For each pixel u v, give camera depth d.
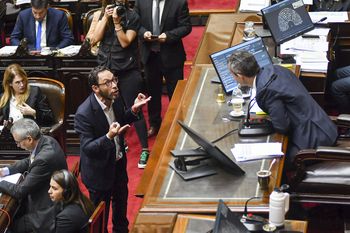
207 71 22.09
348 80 24.75
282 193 14.66
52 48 27.64
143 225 15.02
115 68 24.48
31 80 24.88
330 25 25.30
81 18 32.56
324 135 18.25
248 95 20.16
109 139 18.91
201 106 19.94
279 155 17.06
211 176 16.50
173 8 25.56
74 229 18.11
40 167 19.34
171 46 25.98
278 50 23.34
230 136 18.25
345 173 17.91
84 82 26.67
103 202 17.95
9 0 34.88
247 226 14.55
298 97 18.12
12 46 28.08
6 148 23.44
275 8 22.86
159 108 27.30
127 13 24.09
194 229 14.76
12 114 24.19
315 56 22.80
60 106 24.80
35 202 19.52
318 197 18.00
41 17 28.34
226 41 25.23
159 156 18.30
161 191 16.06
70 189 18.03
